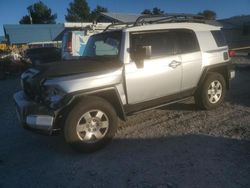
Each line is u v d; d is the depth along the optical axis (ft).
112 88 15.83
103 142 15.72
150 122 19.69
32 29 146.61
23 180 13.24
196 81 20.27
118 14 86.12
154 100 18.13
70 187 12.42
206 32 21.21
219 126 18.17
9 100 30.83
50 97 14.71
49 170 13.99
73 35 41.29
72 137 14.85
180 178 12.41
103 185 12.37
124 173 13.21
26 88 16.74
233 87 29.73
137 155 14.89
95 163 14.38
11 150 16.66
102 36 18.80
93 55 18.93
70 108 14.94
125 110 17.02
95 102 15.23
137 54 16.37
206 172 12.72
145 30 17.71
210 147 15.21
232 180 11.98
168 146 15.72
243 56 65.41
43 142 17.49
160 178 12.53
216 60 21.12
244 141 15.71
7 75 54.19
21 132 19.51
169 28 18.92
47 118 14.47
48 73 15.06
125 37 16.85
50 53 71.15
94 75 15.34
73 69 15.33
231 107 22.11
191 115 20.65
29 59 68.64
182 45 19.34
